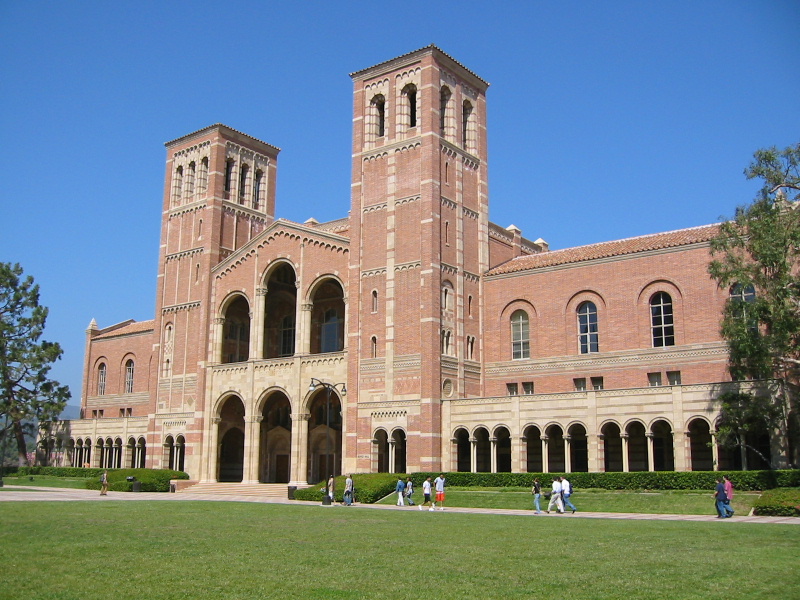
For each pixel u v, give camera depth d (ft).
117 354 326.03
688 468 163.94
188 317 263.49
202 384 251.19
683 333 187.21
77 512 134.72
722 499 129.39
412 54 222.28
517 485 178.70
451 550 85.81
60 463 315.58
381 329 212.02
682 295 188.44
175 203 280.92
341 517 132.87
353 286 220.02
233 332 263.90
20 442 321.32
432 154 213.66
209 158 272.10
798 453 155.22
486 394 217.77
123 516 127.34
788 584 64.95
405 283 210.38
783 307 144.46
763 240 146.41
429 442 196.75
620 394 174.60
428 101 217.15
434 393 199.62
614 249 203.92
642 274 195.52
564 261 209.56
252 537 97.91
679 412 166.40
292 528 110.83
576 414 180.24
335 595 61.00
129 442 287.69
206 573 70.28
